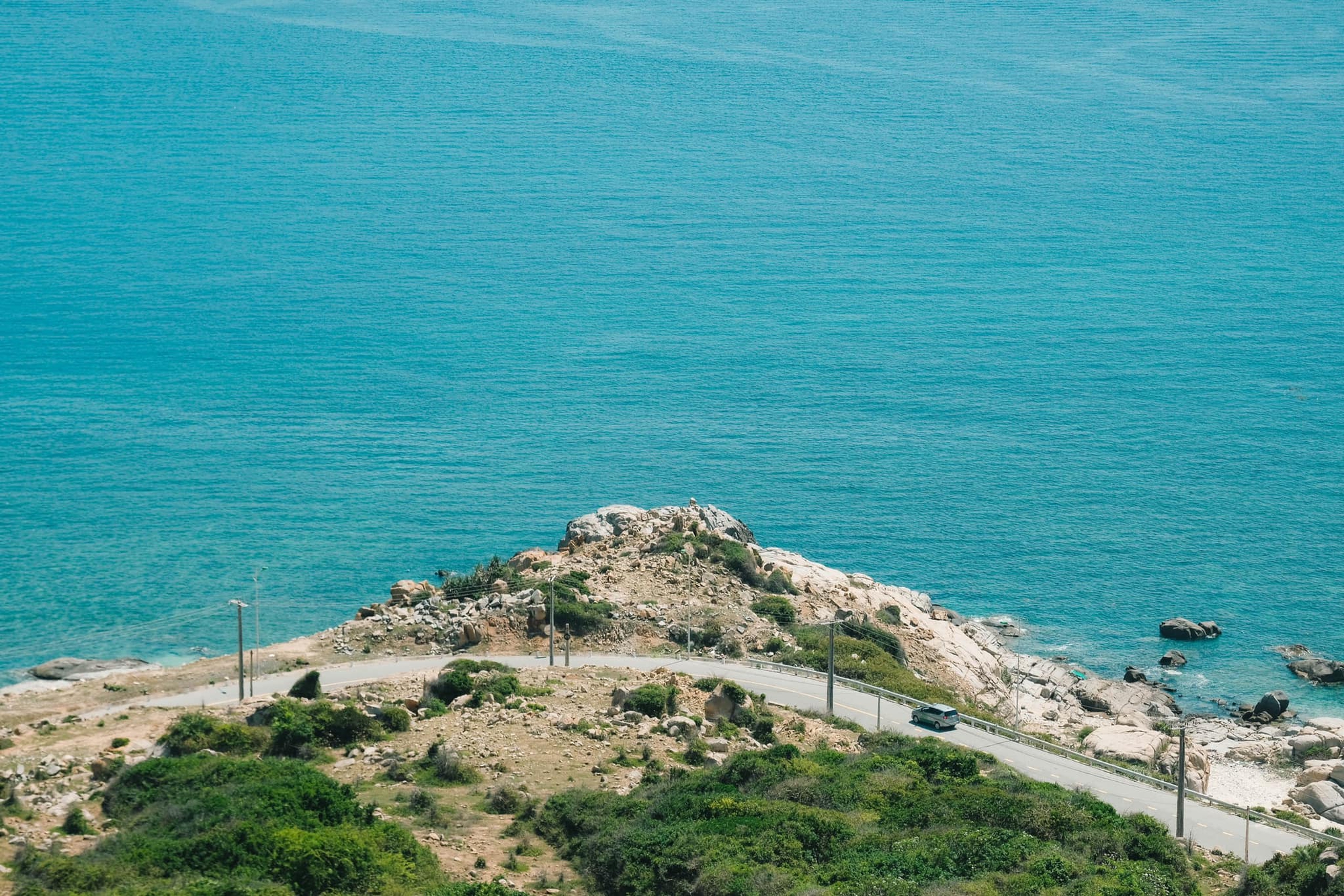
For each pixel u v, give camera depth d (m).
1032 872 68.94
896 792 81.12
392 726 90.75
